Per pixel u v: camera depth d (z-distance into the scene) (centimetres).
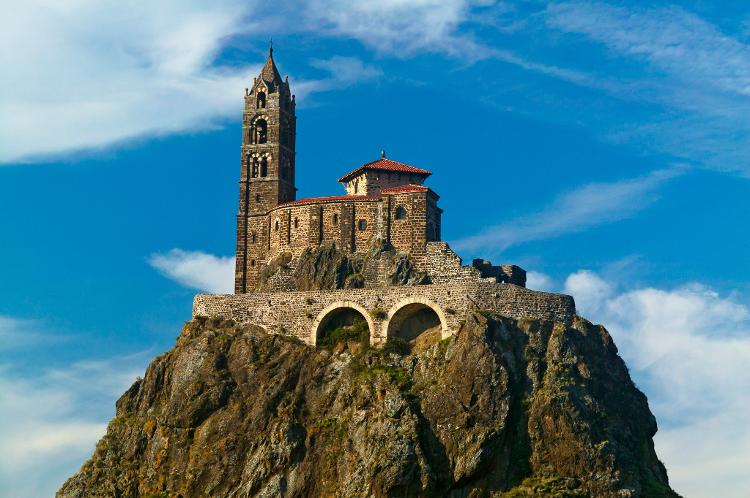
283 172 17975
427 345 15362
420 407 14500
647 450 14850
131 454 15500
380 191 17375
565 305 15362
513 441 14300
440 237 17288
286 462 14588
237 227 17762
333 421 14838
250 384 15412
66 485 15562
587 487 14012
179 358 15875
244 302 16338
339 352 15562
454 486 14075
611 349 15275
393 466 13950
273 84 18188
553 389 14488
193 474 14862
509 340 14862
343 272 16725
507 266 16825
